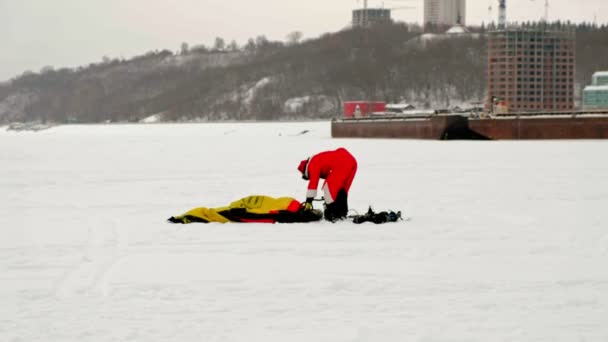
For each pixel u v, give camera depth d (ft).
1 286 32.17
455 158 136.36
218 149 205.26
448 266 35.29
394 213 50.98
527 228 47.26
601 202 61.77
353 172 51.78
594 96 549.95
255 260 37.06
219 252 39.47
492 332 25.16
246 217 50.78
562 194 68.64
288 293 30.40
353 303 28.81
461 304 28.48
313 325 26.09
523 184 79.46
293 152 181.57
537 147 178.50
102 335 25.23
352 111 569.23
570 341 24.26
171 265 35.99
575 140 232.32
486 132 256.52
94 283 32.63
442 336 24.77
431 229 46.96
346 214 51.96
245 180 91.61
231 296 30.04
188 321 26.71
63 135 504.02
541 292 30.17
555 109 615.98
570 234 44.39
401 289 30.86
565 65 617.21
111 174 108.37
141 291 30.99
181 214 57.36
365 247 40.63
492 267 34.99
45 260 37.83
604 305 28.22
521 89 606.96
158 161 144.05
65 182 94.02
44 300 29.84
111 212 59.72
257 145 240.53
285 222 50.16
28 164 138.92
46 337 25.11
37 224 52.21
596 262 35.99
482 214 54.65
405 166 114.11
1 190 82.74
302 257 37.81
